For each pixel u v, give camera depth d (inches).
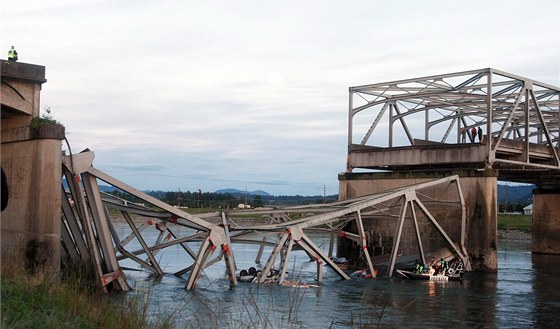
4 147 1179.3
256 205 3718.0
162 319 601.9
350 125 2155.5
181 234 2883.9
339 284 1349.7
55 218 1077.1
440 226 1753.2
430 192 1839.3
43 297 579.8
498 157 2073.1
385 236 1914.4
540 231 2652.6
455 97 2153.1
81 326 510.0
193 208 3693.4
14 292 585.9
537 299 1235.2
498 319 1007.6
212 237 1236.5
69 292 612.7
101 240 1144.8
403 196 1576.0
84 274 1059.3
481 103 2169.0
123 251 1373.0
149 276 1393.9
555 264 2071.9
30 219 1086.4
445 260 1649.9
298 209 1596.9
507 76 1887.3
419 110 2331.4
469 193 1761.8
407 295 1229.1
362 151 2090.3
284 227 1354.6
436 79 1947.6
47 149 1080.8
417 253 1819.6
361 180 2038.6
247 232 1435.8
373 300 1141.7
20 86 1119.6
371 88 2113.7
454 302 1168.8
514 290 1358.3
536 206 2682.1
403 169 2111.2
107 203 1327.5
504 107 2341.3
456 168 1910.7
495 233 1718.8
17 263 898.1
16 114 1143.0
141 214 1347.2
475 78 1851.6
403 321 954.1
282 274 1299.2
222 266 1690.5
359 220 1482.5
